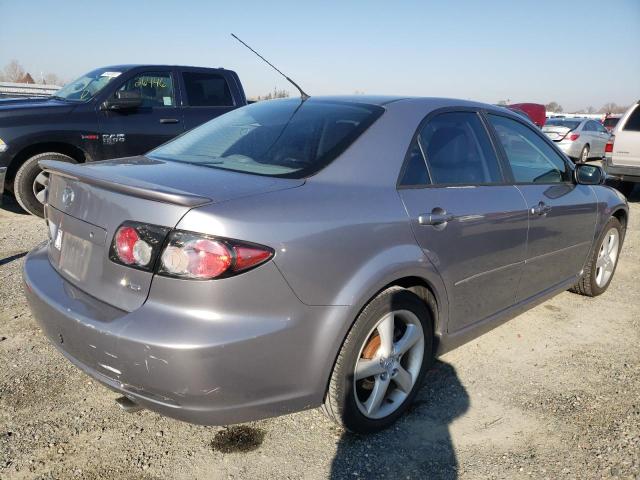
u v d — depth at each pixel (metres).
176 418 2.08
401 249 2.48
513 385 3.15
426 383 3.14
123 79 6.93
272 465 2.42
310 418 2.77
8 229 6.02
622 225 4.76
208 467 2.39
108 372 2.11
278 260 2.06
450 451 2.55
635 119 9.17
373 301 2.40
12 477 2.27
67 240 2.44
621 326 4.06
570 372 3.32
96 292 2.21
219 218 1.99
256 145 2.74
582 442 2.63
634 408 2.93
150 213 2.05
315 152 2.56
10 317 3.70
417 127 2.85
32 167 6.37
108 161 2.82
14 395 2.83
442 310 2.81
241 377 2.04
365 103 2.98
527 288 3.53
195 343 1.94
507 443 2.62
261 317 2.05
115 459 2.41
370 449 2.54
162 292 2.00
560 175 3.88
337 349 2.28
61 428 2.60
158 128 7.15
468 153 3.11
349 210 2.33
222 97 7.80
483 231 2.94
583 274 4.33
